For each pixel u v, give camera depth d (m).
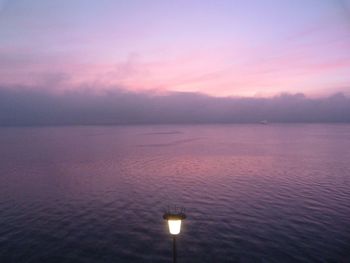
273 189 45.03
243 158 84.06
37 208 37.69
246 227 29.47
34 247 25.97
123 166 72.19
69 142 159.00
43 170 67.38
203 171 63.06
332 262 22.20
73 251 25.11
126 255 24.22
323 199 38.75
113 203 39.47
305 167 65.62
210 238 26.94
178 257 23.59
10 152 108.12
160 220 32.41
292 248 24.55
